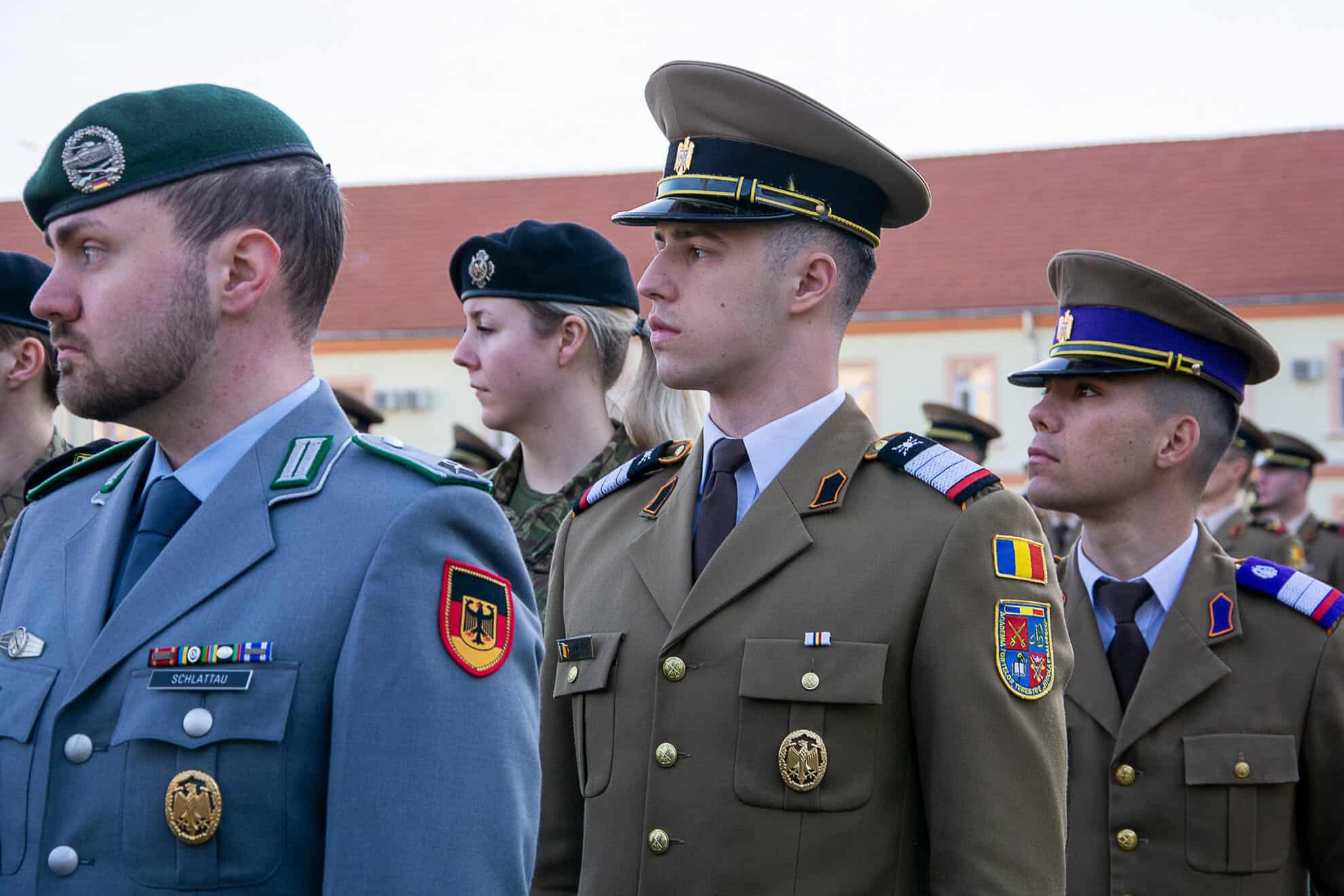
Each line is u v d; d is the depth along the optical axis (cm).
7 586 225
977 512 257
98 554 213
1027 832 244
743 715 255
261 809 189
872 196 283
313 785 193
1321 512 2727
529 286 405
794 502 269
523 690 209
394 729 192
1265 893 330
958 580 252
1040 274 2778
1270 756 332
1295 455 1048
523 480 420
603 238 417
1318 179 2858
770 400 277
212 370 211
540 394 407
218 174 209
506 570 214
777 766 251
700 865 251
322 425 217
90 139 205
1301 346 2745
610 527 298
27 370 386
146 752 191
